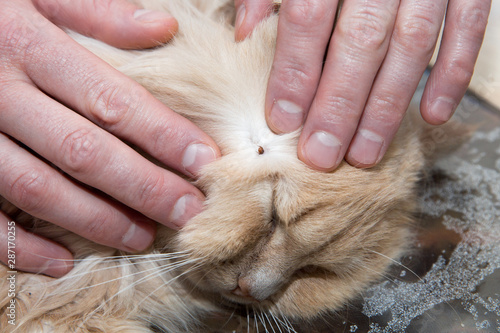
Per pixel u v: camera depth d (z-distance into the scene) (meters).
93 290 0.39
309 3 0.34
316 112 0.34
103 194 0.36
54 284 0.38
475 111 0.46
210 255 0.37
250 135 0.36
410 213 0.43
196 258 0.37
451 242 0.41
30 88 0.35
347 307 0.40
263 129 0.36
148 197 0.35
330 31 0.34
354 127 0.35
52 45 0.35
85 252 0.39
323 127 0.34
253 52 0.37
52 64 0.35
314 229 0.37
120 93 0.35
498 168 0.45
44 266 0.38
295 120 0.35
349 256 0.39
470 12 0.36
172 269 0.39
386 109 0.35
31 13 0.36
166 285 0.40
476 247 0.41
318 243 0.37
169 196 0.35
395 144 0.38
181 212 0.36
